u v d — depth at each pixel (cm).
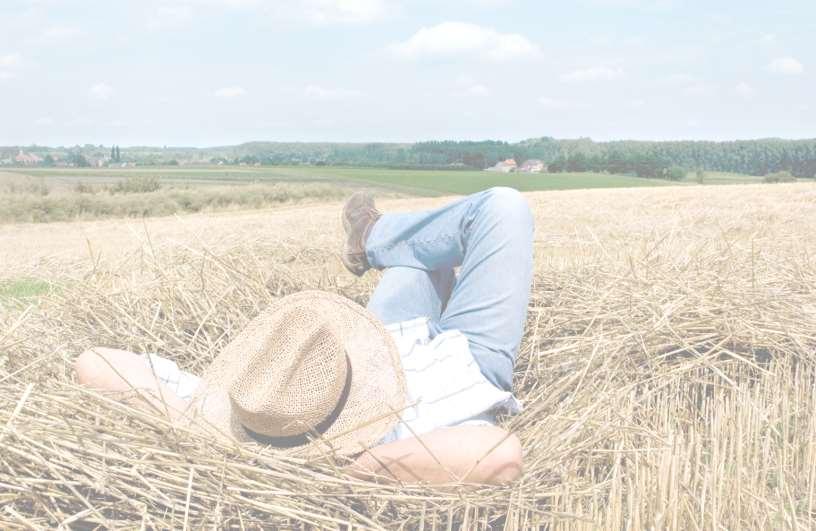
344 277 468
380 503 223
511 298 279
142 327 350
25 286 748
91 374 246
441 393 250
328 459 218
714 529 222
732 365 346
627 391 299
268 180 8175
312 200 5531
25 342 313
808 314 372
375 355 249
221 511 206
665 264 449
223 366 261
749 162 11894
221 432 216
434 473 220
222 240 525
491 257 282
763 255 486
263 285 404
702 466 264
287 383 222
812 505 250
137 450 210
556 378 331
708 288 390
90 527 208
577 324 370
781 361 349
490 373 272
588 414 264
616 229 1136
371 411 235
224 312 380
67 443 205
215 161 16175
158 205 4366
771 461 279
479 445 218
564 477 245
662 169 10531
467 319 279
